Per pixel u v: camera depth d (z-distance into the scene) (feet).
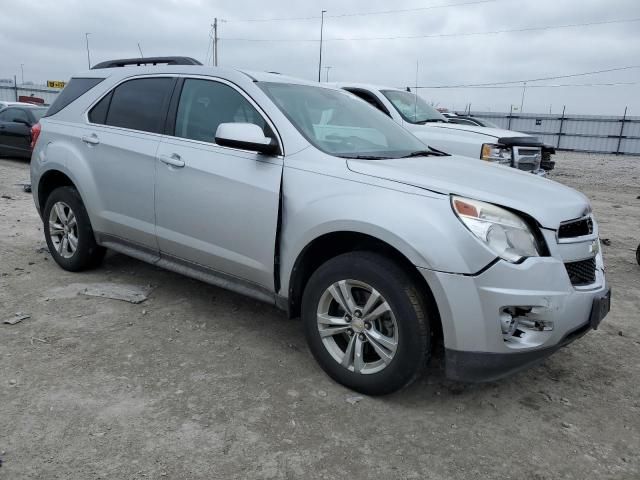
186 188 12.76
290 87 13.14
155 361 11.52
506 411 10.36
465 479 8.41
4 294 14.76
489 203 9.50
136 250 14.64
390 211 9.71
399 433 9.48
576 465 8.86
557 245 9.62
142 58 15.74
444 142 26.09
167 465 8.34
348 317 10.46
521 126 122.01
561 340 9.64
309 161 11.15
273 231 11.32
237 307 14.64
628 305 16.39
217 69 13.32
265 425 9.47
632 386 11.49
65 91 16.78
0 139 44.01
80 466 8.20
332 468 8.50
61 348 11.85
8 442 8.64
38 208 17.33
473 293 9.13
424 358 9.72
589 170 70.03
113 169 14.47
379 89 28.63
